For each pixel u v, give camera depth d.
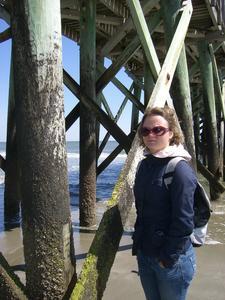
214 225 6.39
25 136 2.71
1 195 9.85
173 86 5.91
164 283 2.49
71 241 2.83
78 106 6.36
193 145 6.00
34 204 2.69
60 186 2.74
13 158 6.41
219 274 4.28
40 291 2.70
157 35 9.32
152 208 2.42
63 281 2.73
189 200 2.30
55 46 2.76
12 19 2.78
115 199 3.03
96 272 2.59
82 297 2.42
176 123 2.51
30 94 2.71
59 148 2.75
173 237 2.32
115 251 2.86
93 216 6.16
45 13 2.72
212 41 9.14
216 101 11.16
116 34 7.96
